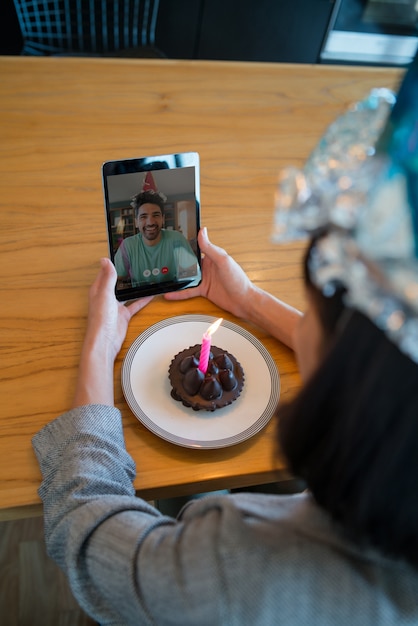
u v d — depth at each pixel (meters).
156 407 0.75
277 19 2.74
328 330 0.42
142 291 0.90
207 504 0.51
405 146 0.33
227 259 0.88
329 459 0.41
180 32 2.74
